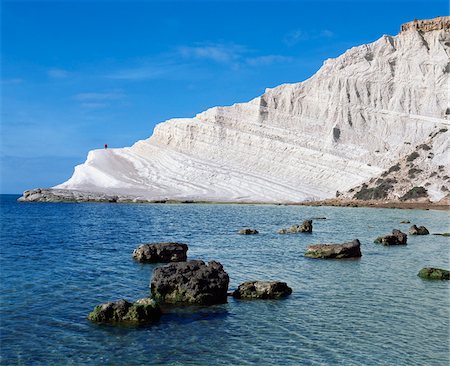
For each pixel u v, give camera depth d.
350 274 27.05
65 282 24.86
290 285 24.39
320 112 126.38
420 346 16.08
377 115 118.56
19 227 53.72
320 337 16.89
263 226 54.38
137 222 59.41
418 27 125.12
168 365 14.59
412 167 100.06
